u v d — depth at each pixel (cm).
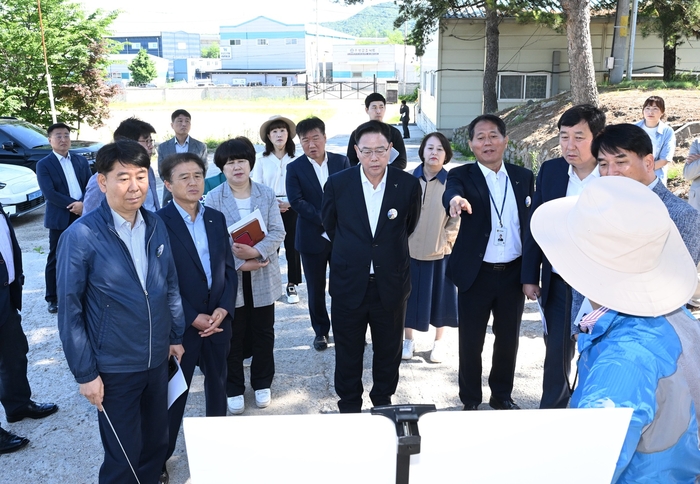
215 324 328
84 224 256
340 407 376
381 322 363
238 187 400
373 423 117
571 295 314
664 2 1488
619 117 1166
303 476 120
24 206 1005
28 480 329
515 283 361
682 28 1498
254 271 392
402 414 118
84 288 256
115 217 265
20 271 379
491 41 1828
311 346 510
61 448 361
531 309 574
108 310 259
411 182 356
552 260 168
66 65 1714
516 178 360
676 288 154
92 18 1794
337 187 355
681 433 142
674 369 144
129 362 264
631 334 149
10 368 379
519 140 1330
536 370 450
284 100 4669
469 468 120
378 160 336
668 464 142
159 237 278
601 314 161
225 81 7962
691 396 145
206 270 334
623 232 151
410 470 119
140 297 263
